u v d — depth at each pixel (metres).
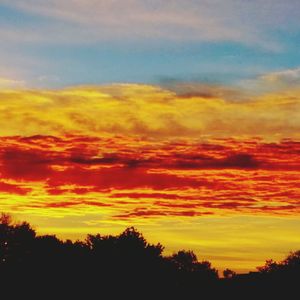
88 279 59.97
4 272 60.28
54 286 59.38
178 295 61.50
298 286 59.41
